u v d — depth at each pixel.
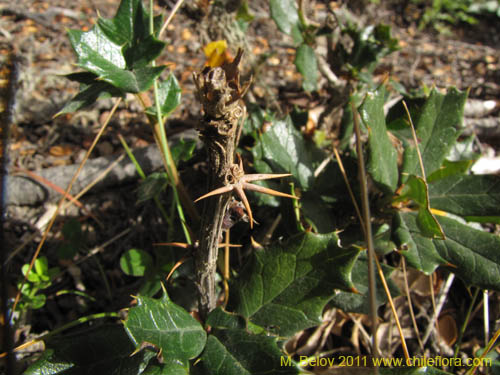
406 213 0.16
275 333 0.14
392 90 0.30
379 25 0.20
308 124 0.24
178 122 0.27
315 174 0.19
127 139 0.26
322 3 0.40
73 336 0.14
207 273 0.13
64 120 0.27
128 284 0.21
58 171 0.23
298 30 0.20
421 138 0.17
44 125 0.27
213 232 0.12
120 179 0.24
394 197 0.16
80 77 0.13
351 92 0.22
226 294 0.17
